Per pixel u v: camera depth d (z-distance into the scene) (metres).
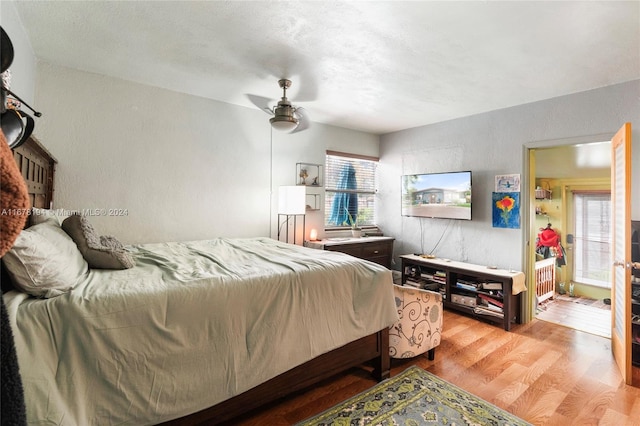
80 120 2.85
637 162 2.74
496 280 3.41
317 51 2.41
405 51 2.38
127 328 1.37
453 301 3.84
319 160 4.56
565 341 3.01
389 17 1.95
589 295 5.23
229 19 2.01
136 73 2.90
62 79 2.76
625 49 2.27
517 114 3.59
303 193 3.95
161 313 1.47
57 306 1.28
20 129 0.89
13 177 0.39
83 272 1.68
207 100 3.55
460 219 4.02
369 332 2.18
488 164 3.84
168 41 2.30
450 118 4.21
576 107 3.14
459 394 2.11
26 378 1.14
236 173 3.78
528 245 3.55
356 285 2.22
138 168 3.14
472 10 1.86
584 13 1.86
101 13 1.97
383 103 3.62
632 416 1.91
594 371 2.44
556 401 2.05
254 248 2.92
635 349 2.56
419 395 2.09
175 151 3.35
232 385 1.60
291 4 1.84
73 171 2.83
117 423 1.31
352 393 2.13
